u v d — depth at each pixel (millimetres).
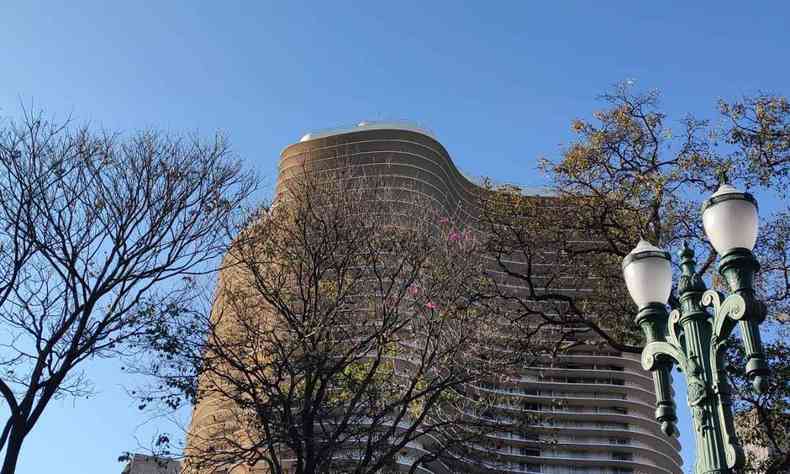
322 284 20797
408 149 57312
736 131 20766
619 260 21516
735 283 8234
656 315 9047
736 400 18406
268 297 20406
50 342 16484
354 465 19172
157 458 18438
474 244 21734
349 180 22797
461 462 19781
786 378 17953
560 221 21875
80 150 18344
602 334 20984
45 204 17547
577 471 67938
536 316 24531
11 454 14969
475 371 19641
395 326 19875
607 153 22031
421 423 20875
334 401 19812
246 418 20359
